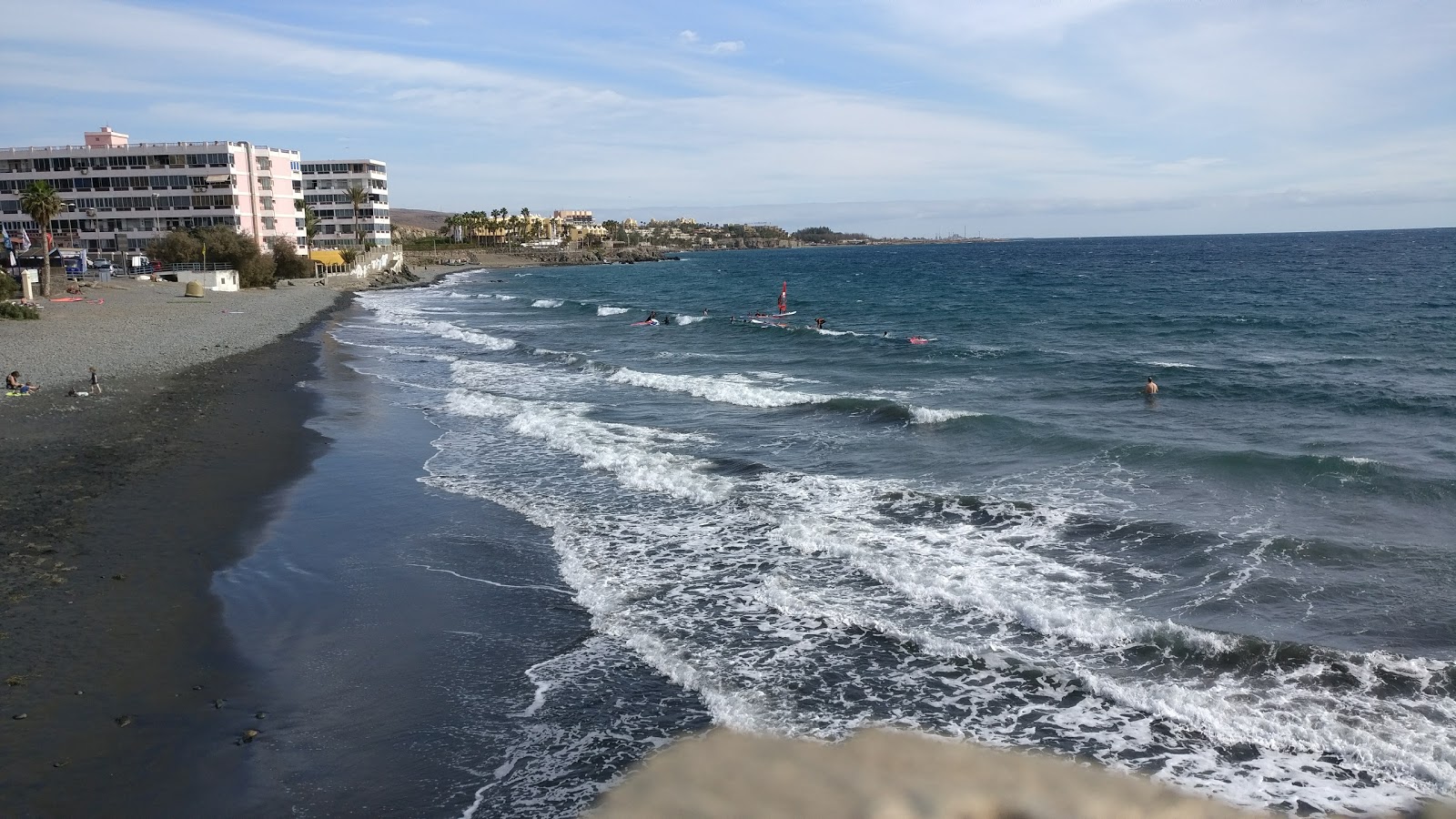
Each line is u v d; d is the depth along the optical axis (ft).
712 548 53.98
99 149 314.14
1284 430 81.82
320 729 34.47
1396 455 71.77
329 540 55.47
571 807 30.01
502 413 94.02
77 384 102.83
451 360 137.49
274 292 272.72
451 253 624.18
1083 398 99.71
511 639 42.39
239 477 68.23
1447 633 40.75
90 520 56.85
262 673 38.58
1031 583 47.83
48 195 211.00
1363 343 140.97
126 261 286.46
